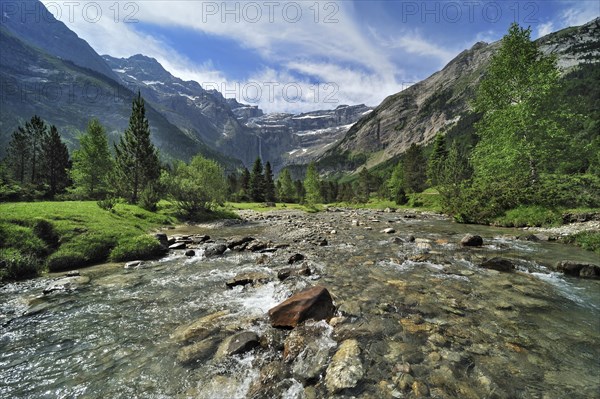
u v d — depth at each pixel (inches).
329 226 1074.7
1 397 196.9
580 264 446.0
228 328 282.4
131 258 585.3
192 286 417.1
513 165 1054.4
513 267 476.1
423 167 3897.6
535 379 202.4
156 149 1761.8
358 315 303.7
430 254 584.1
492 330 272.1
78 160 1962.4
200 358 235.6
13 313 326.3
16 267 461.1
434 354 231.3
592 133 2561.5
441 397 183.3
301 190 5452.8
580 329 275.0
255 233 957.8
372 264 512.4
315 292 317.1
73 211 732.0
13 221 568.4
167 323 301.7
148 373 219.1
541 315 305.0
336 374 206.2
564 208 893.2
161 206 1489.9
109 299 368.2
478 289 383.6
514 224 958.4
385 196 4397.1
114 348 254.5
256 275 442.0
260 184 4015.8
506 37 1120.2
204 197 1419.8
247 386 200.8
